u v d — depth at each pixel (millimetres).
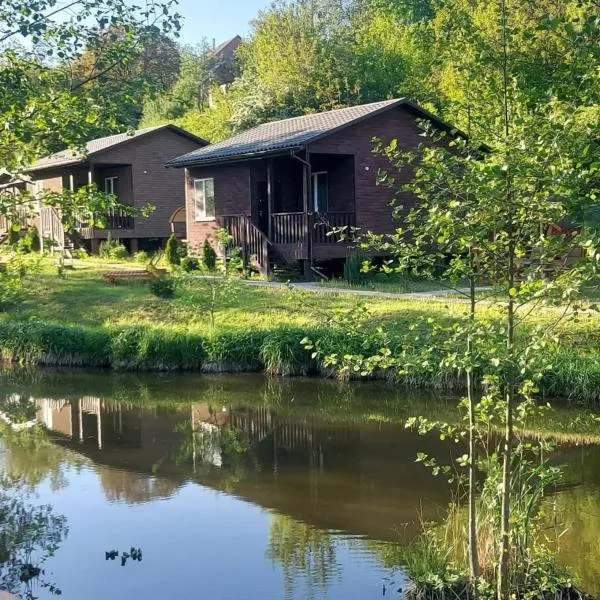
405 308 15703
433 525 7203
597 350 12312
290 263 21844
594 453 9453
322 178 23656
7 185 6969
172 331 16156
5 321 18594
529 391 5016
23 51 7250
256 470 9242
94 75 7414
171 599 5996
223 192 25078
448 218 4508
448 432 5477
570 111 4680
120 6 7254
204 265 23234
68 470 9422
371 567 6395
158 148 31328
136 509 7969
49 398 13828
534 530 6020
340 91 41094
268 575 6316
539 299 4789
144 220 30922
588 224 4879
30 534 7348
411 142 23031
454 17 5328
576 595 5516
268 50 47094
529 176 4480
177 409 12773
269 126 26797
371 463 9359
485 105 5250
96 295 20422
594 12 5473
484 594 5340
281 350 14711
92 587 6211
